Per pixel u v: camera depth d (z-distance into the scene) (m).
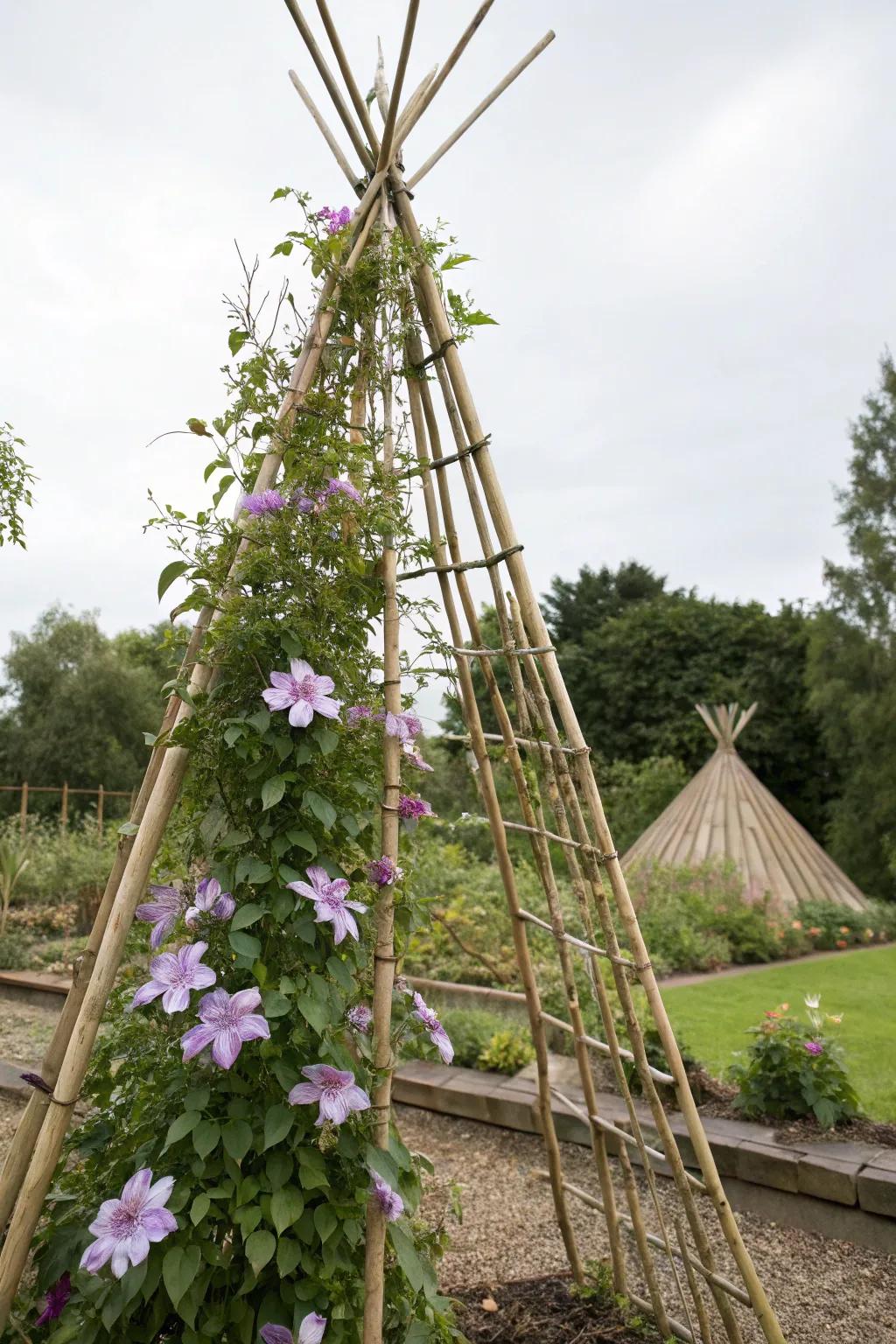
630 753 21.33
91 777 20.42
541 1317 2.23
